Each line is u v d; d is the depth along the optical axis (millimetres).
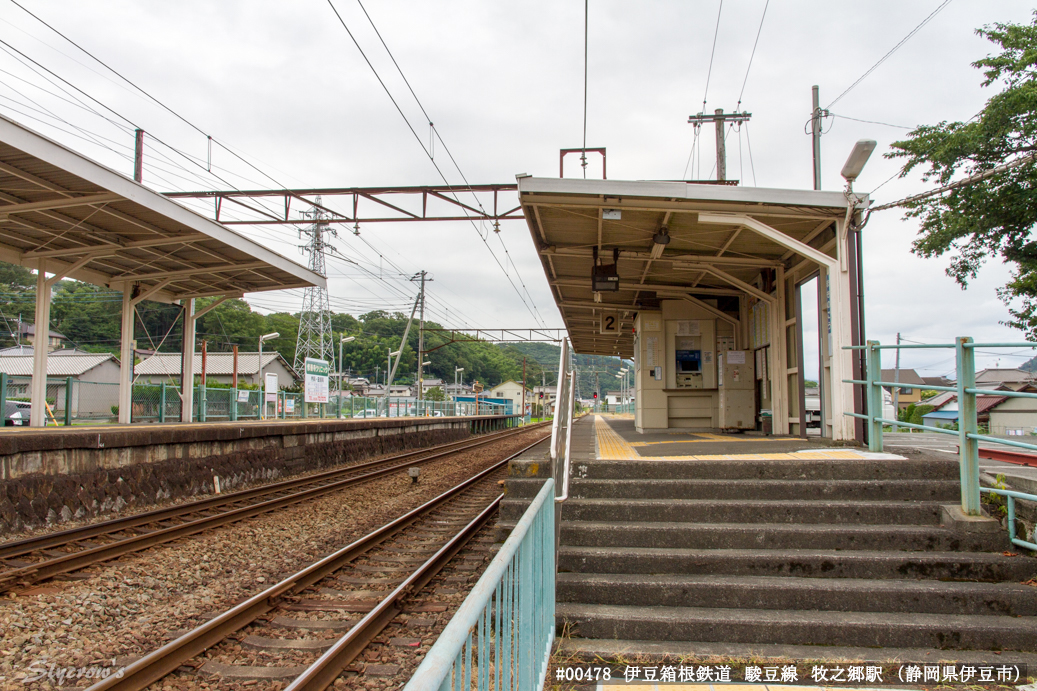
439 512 10109
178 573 6469
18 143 8500
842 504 5070
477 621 2053
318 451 16906
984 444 12531
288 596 5684
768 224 8422
